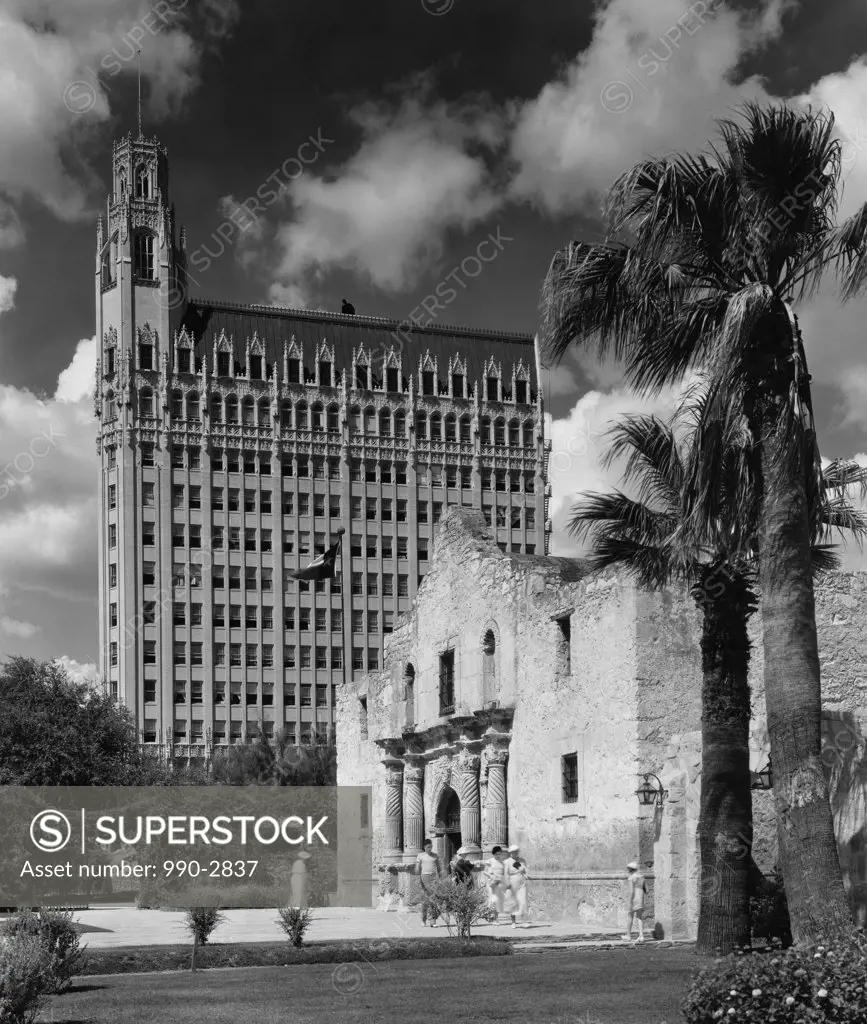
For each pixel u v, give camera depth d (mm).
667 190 21625
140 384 140750
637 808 34250
